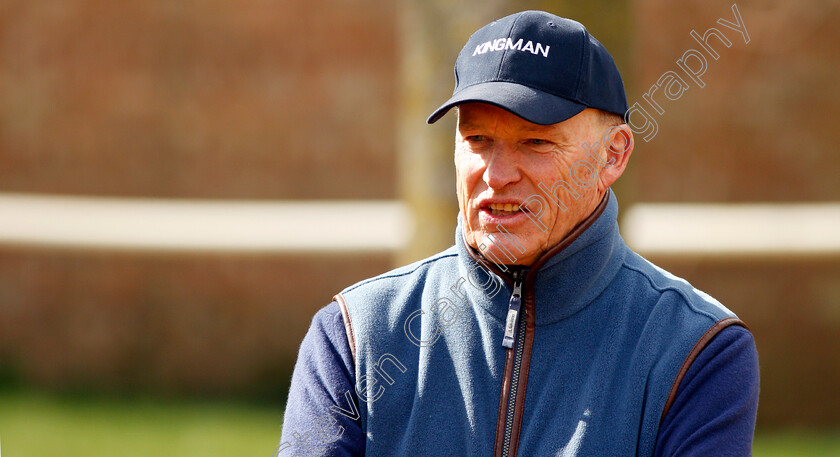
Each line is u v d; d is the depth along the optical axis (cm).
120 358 2833
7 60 3406
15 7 3403
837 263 2698
